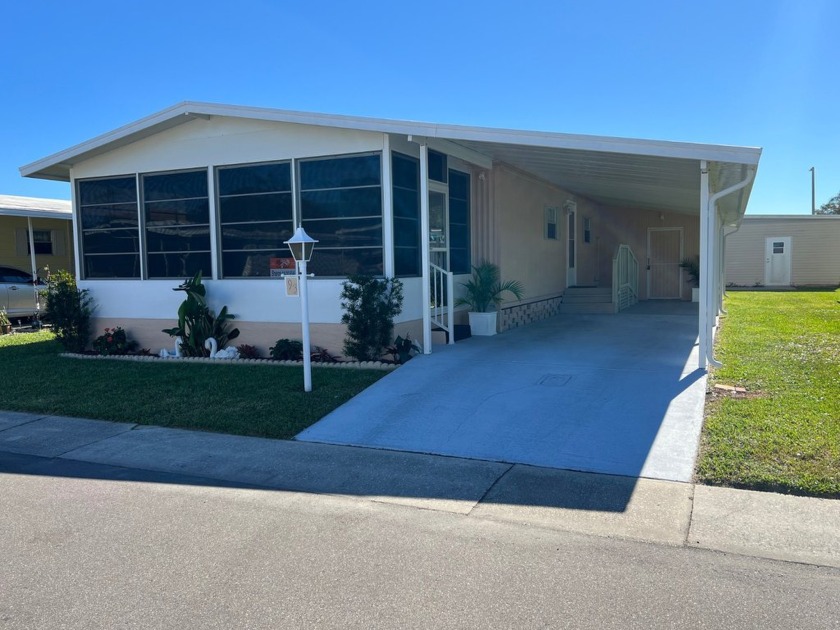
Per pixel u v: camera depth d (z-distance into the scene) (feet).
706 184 27.48
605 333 40.40
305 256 27.66
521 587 12.58
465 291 41.39
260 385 29.19
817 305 64.80
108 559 14.15
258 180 35.60
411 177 35.06
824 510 15.90
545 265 51.49
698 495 17.03
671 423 22.09
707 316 28.68
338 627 11.39
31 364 36.78
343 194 33.68
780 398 24.54
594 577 12.91
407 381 28.55
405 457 20.77
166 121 35.91
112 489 18.57
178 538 15.16
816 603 11.85
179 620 11.71
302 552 14.32
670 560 13.60
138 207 38.70
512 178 44.24
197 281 36.04
